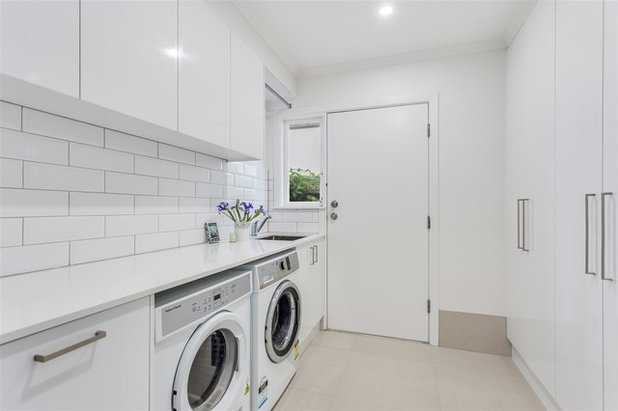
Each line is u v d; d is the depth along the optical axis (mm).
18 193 954
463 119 2270
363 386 1759
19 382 547
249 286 1349
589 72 1143
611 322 1013
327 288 2623
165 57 1171
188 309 964
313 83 2680
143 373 805
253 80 1875
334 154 2623
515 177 1950
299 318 1886
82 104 920
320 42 2205
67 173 1091
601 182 1067
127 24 1012
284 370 1705
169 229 1577
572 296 1259
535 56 1648
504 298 2166
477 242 2229
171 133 1291
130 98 1024
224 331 1186
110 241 1255
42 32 773
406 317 2410
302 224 2701
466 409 1561
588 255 1125
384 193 2479
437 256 2316
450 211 2295
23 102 916
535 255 1636
